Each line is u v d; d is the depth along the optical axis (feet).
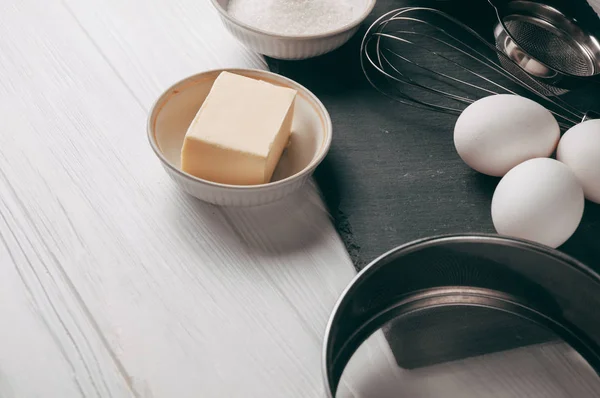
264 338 2.11
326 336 1.94
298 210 2.31
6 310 2.13
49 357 2.07
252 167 2.22
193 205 2.30
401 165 2.39
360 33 2.68
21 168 2.33
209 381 2.06
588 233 2.29
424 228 2.28
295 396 2.05
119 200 2.30
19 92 2.48
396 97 2.53
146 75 2.54
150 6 2.72
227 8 2.58
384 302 2.15
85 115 2.44
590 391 2.07
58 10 2.68
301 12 2.53
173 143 2.33
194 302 2.15
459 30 2.70
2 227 2.24
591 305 2.09
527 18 2.68
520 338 2.13
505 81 2.58
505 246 2.10
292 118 2.34
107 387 2.05
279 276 2.20
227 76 2.30
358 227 2.27
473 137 2.28
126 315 2.13
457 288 2.19
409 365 2.08
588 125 2.25
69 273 2.18
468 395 2.06
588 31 2.64
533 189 2.16
